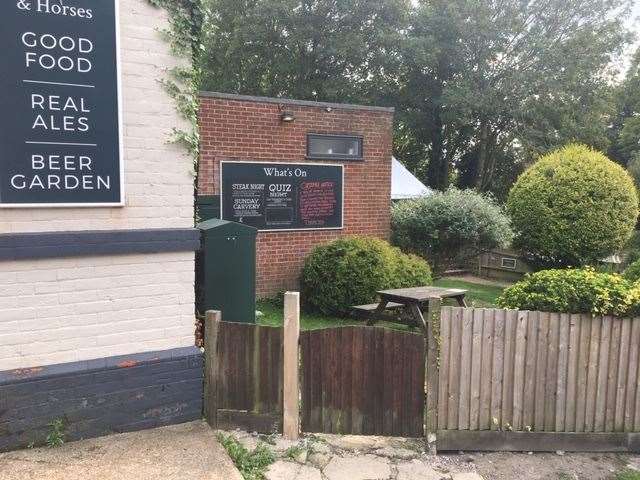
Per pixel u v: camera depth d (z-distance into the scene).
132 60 3.65
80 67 3.48
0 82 3.27
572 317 3.94
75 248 3.52
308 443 3.85
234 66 23.00
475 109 20.28
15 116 3.32
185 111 3.86
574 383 3.98
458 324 3.87
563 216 11.48
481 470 3.67
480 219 10.39
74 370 3.57
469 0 20.02
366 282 7.54
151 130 3.75
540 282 4.21
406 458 3.74
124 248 3.68
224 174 8.27
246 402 3.99
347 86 22.11
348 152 9.45
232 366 3.99
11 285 3.39
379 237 9.89
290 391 3.91
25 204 3.37
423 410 3.94
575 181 11.42
